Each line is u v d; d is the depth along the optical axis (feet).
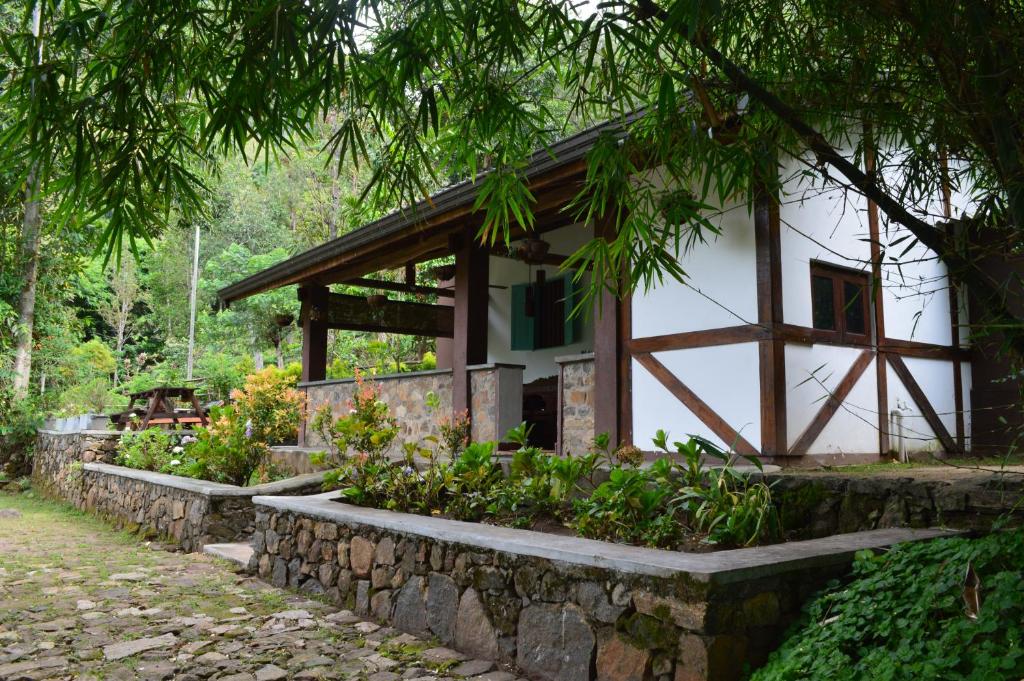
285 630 13.58
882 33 8.21
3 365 47.01
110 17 7.16
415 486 16.96
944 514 11.85
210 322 76.89
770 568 9.37
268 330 68.08
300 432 33.83
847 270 19.04
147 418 38.96
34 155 7.45
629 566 9.62
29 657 12.07
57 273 49.70
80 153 7.18
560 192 21.35
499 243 28.04
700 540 12.00
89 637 13.14
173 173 8.25
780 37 9.18
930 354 21.15
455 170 10.11
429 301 45.91
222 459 26.05
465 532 12.52
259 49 6.88
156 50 7.22
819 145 8.20
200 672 11.25
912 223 8.19
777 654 9.05
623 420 20.04
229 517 23.16
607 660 9.87
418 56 7.86
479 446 16.40
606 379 20.43
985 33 6.53
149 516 27.27
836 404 18.24
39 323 50.29
